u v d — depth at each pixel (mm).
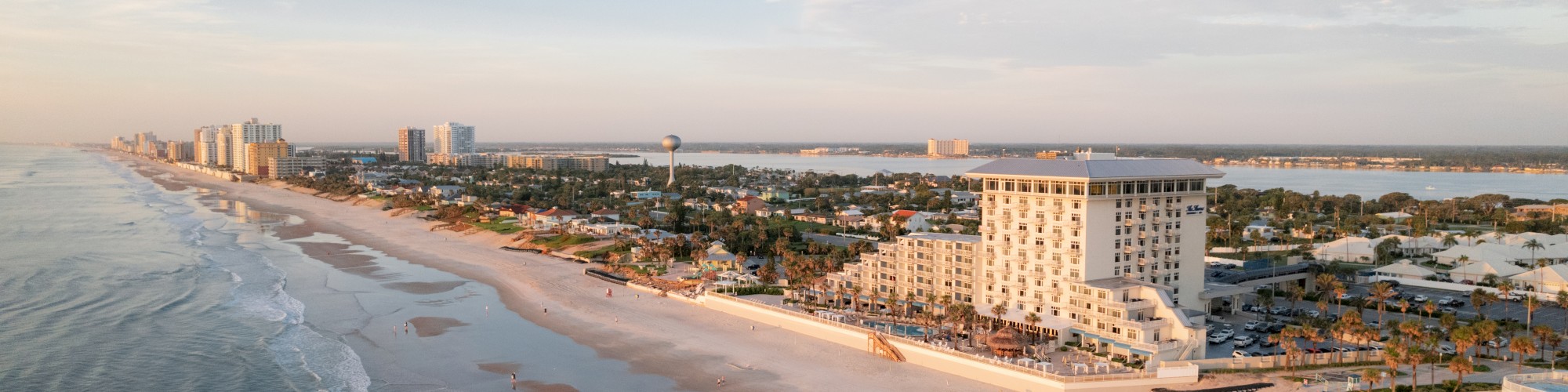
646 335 181500
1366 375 129125
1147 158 182750
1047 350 160750
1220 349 161500
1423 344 139625
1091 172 166500
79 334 175500
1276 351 159000
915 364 160750
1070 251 168625
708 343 175500
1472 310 195750
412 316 196000
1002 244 180125
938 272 191500
